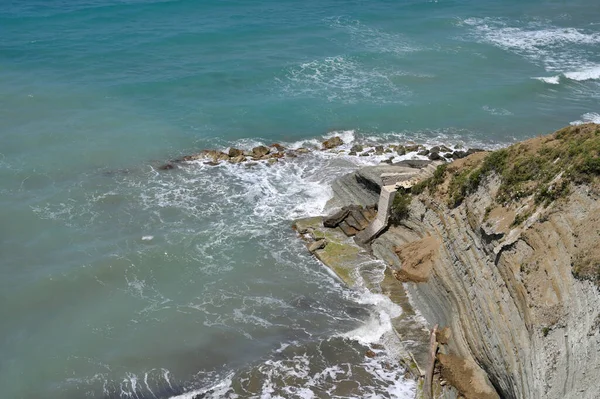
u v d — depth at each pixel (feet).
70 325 91.09
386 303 94.27
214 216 117.80
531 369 63.21
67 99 159.43
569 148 75.87
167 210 119.03
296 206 121.08
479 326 76.74
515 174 81.56
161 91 167.43
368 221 112.37
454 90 175.94
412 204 103.96
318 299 96.84
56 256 104.73
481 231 81.41
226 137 147.64
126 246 108.06
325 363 84.33
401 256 100.78
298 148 143.13
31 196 120.57
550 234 68.95
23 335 88.99
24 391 80.02
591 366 55.16
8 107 153.38
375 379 81.46
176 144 143.23
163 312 93.97
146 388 80.84
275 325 91.66
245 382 81.46
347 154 139.74
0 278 99.09
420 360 82.58
